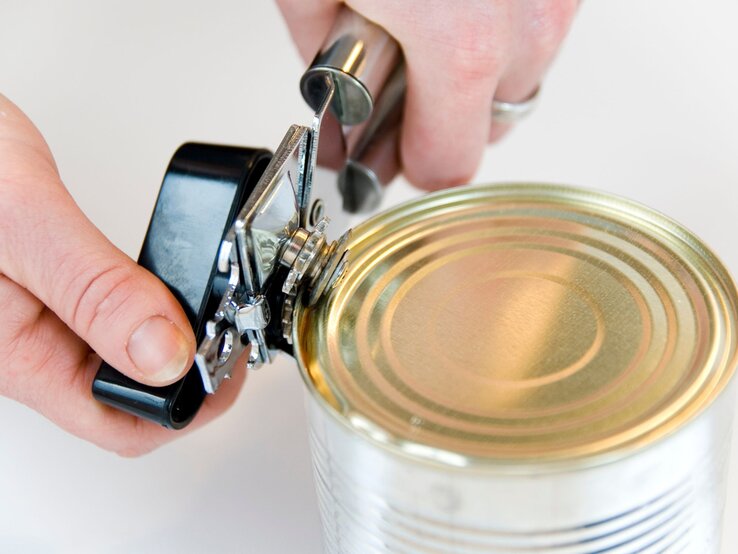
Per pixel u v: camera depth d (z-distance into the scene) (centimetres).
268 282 28
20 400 35
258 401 39
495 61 36
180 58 51
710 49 49
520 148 46
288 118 47
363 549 27
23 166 31
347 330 29
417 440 25
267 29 52
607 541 24
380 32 35
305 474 36
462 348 27
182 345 28
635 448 23
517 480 23
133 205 45
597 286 29
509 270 30
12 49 52
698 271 28
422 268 30
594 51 50
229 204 29
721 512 28
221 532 34
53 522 35
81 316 29
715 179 43
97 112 49
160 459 37
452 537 25
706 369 25
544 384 26
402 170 40
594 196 31
